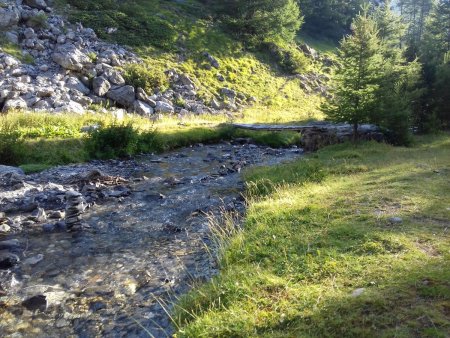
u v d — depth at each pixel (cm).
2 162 1471
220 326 437
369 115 1777
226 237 739
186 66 3831
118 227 888
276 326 423
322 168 1212
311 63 5584
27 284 630
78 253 748
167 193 1166
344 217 729
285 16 5219
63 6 3762
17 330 513
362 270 511
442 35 5591
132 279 643
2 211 955
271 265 574
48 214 949
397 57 2675
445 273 472
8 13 3053
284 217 760
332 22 7462
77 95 2688
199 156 1819
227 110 3484
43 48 3047
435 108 2466
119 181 1294
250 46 4809
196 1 5312
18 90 2459
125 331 507
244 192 1137
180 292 593
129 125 1798
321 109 1886
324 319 414
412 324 385
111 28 3756
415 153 1530
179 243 789
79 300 582
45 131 1753
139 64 3447
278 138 2292
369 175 1096
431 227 653
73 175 1337
